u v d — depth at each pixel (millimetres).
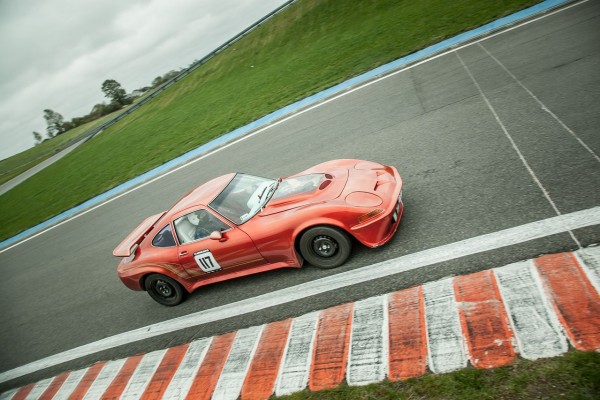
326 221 4273
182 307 5504
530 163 4996
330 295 4234
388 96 10086
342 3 28766
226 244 4848
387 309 3688
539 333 2846
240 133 13484
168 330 5105
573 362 2549
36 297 8414
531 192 4434
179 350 4562
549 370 2568
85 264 9000
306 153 8898
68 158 38938
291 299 4484
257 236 4660
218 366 4031
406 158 6637
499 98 7305
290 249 4656
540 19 10805
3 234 18266
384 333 3451
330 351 3543
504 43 10211
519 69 8227
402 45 14492
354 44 18391
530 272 3369
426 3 19453
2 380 5793
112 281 7449
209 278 5340
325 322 3891
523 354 2752
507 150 5520
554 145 5160
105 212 12680
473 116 7047
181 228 5184
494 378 2672
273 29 35062
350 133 8867
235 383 3719
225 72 33500
